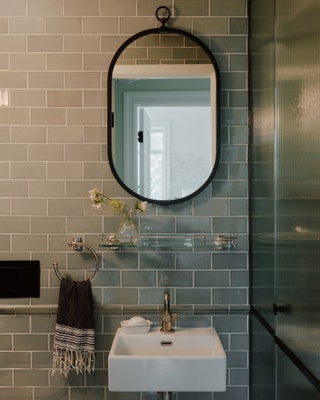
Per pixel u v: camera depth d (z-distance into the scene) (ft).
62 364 6.91
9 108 7.01
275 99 5.39
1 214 7.03
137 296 7.04
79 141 7.03
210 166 7.04
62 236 7.04
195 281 7.04
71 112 7.02
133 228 6.83
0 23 7.00
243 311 7.02
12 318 7.02
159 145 7.06
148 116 7.05
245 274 7.06
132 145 7.04
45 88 7.02
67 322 6.75
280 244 5.18
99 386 7.01
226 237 6.89
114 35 7.02
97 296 7.02
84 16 7.02
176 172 7.06
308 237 4.12
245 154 7.04
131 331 6.56
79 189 7.04
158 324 7.02
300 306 4.40
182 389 5.63
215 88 7.02
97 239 7.04
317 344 3.90
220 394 7.06
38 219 7.04
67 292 6.77
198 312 7.01
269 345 5.78
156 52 7.02
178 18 7.06
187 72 7.02
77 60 7.02
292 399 4.73
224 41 7.06
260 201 6.29
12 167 7.02
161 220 7.06
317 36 3.84
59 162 7.03
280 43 5.14
